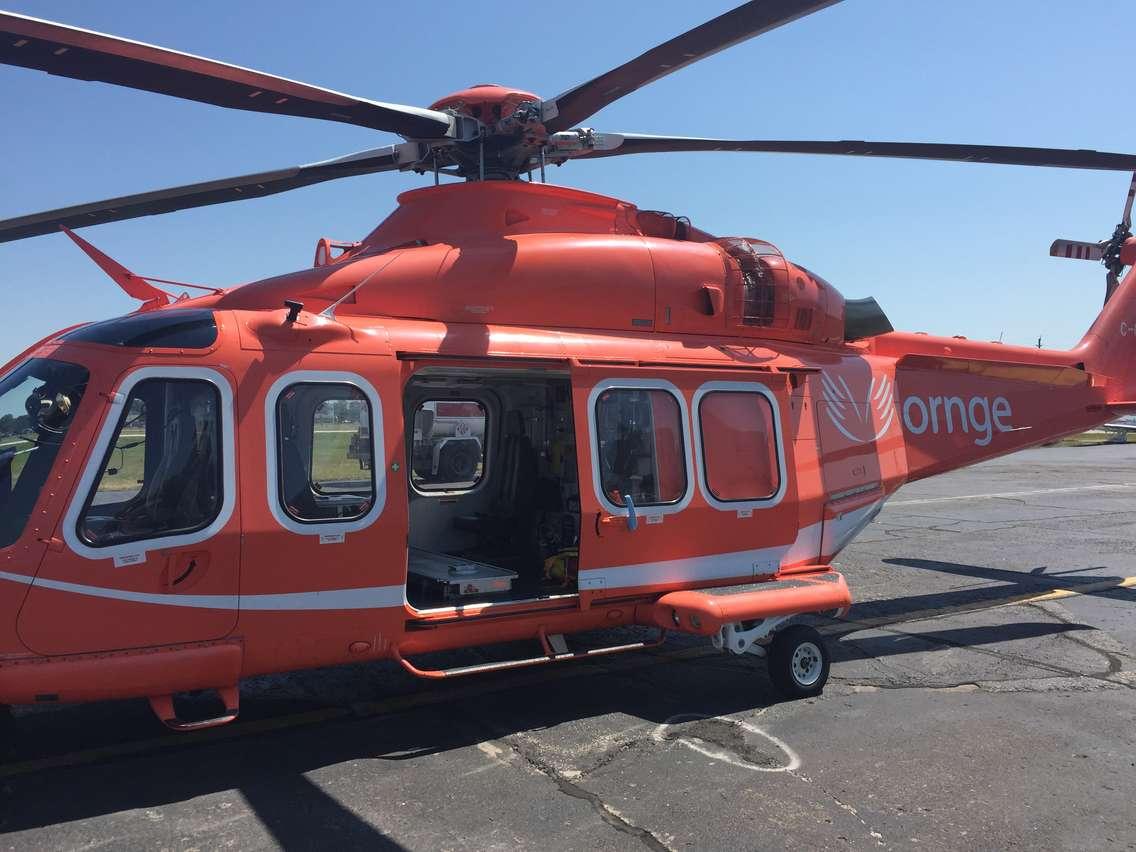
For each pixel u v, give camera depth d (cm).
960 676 629
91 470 403
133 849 365
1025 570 1048
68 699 389
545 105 532
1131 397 935
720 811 406
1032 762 468
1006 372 805
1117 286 940
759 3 383
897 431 721
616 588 548
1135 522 1445
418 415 702
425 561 591
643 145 623
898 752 481
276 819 394
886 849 372
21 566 384
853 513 669
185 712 534
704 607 531
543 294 570
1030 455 3303
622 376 563
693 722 528
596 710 550
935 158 647
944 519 1488
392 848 370
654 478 565
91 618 395
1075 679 622
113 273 566
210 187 596
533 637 538
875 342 767
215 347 443
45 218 590
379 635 470
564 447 655
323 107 478
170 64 396
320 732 507
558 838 379
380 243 611
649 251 613
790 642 571
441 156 598
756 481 610
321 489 455
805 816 402
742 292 644
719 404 601
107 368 421
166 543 412
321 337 473
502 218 591
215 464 430
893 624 790
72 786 427
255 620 433
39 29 351
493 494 735
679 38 424
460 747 485
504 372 547
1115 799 423
